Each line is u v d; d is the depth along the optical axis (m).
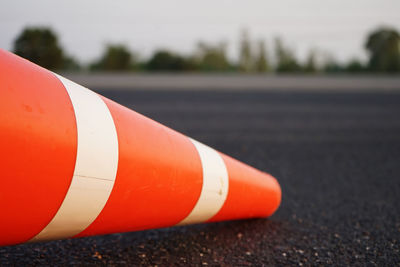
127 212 1.41
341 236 2.13
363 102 11.16
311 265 1.73
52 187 1.11
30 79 1.11
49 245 1.83
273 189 2.34
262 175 2.32
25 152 1.02
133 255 1.76
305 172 3.84
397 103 11.04
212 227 2.22
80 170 1.17
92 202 1.25
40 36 30.70
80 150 1.16
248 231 2.18
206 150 1.88
